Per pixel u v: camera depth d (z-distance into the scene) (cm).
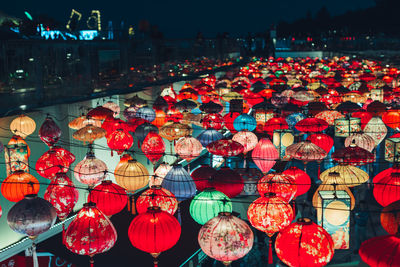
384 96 1736
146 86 1853
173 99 1466
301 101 1723
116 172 958
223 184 927
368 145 1073
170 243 704
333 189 848
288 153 997
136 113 1263
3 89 1207
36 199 696
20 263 911
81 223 686
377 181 859
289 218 739
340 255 998
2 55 1216
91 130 1038
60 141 1234
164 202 808
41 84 1315
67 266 923
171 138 1167
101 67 1714
